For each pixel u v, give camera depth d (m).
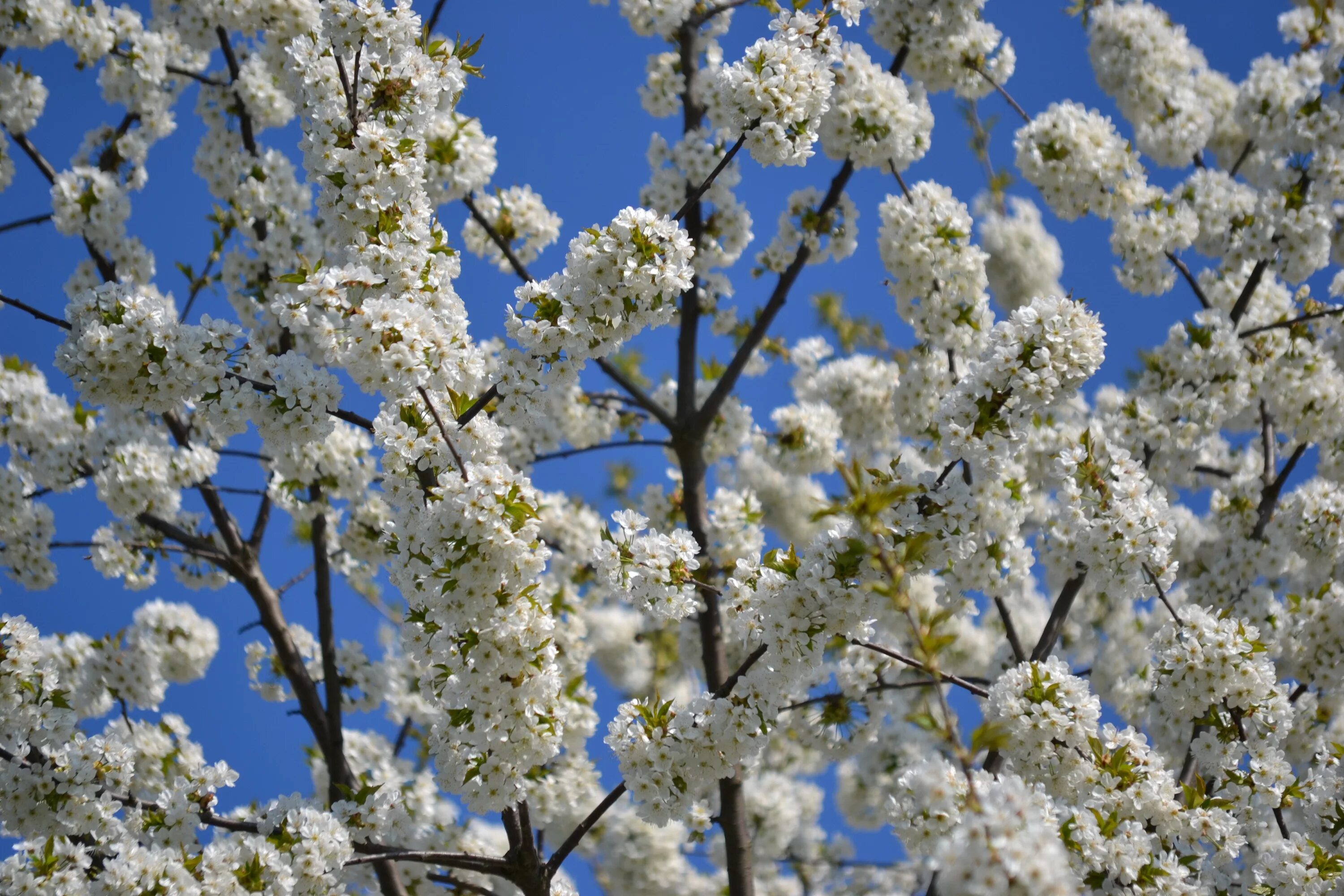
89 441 7.81
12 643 5.27
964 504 4.18
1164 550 5.09
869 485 4.29
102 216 7.95
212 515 8.30
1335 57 8.04
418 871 7.87
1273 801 5.09
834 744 7.73
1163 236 7.64
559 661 8.09
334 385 4.41
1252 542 7.64
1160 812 4.58
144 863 4.46
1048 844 2.84
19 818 5.01
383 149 4.46
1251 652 5.02
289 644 8.21
